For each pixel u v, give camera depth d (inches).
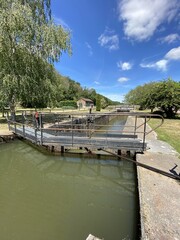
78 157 258.1
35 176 207.6
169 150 213.9
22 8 382.6
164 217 92.4
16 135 329.7
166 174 142.3
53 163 249.9
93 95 2608.3
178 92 728.3
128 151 235.9
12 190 170.7
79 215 130.3
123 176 209.3
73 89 2240.4
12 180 194.7
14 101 439.8
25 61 422.0
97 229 115.2
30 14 392.2
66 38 462.0
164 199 108.6
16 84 397.7
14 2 391.5
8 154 284.8
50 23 447.8
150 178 137.6
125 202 149.4
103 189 175.8
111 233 110.7
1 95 405.1
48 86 466.6
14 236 109.3
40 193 165.9
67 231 113.0
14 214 131.3
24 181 193.2
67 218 126.6
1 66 404.2
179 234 81.0
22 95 427.2
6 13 366.6
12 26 365.4
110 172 221.3
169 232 82.2
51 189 174.7
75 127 412.8
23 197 157.6
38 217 128.1
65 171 224.2
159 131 375.9
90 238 81.2
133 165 221.6
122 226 117.3
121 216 128.6
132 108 1366.9
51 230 114.3
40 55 449.4
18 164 245.1
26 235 110.3
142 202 105.4
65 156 260.7
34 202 149.5
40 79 456.8
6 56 398.9
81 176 209.3
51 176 208.7
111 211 135.4
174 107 738.2
